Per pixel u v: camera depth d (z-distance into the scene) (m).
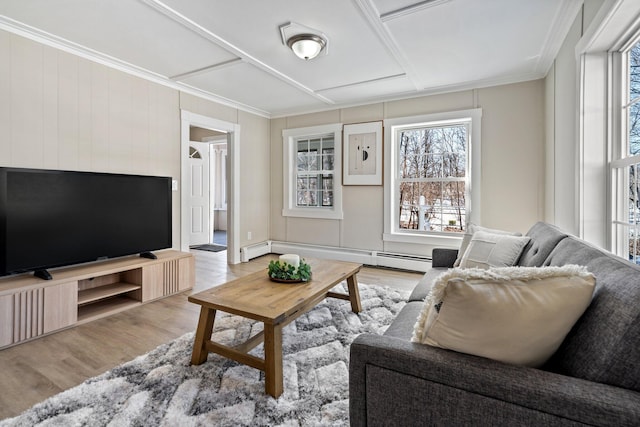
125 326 2.39
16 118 2.39
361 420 0.97
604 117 1.94
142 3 2.08
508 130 3.49
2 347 2.03
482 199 3.63
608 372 0.74
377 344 0.96
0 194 2.15
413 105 4.03
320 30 2.42
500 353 0.86
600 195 1.95
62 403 1.49
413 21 2.29
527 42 2.61
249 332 2.27
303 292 1.95
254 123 4.86
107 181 2.75
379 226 4.32
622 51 1.88
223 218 8.75
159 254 3.25
